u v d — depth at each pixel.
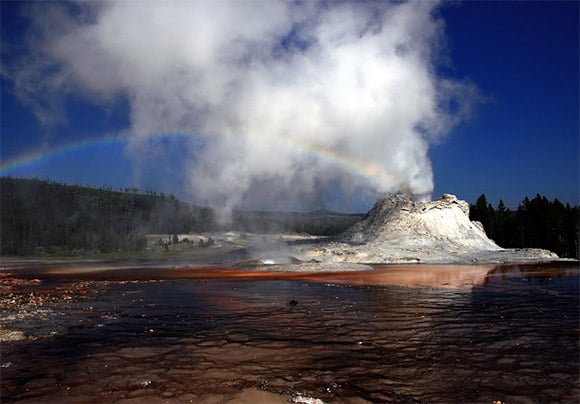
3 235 104.19
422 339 14.13
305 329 15.62
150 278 34.88
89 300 22.73
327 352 12.74
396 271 38.19
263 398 9.47
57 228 121.06
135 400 9.41
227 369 11.33
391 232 57.06
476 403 9.14
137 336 14.75
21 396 9.64
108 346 13.51
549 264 45.81
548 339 14.08
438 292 24.95
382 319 17.31
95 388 10.09
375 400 9.34
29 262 65.94
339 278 32.84
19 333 15.08
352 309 19.53
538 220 82.56
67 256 86.88
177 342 13.93
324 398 9.47
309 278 33.03
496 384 10.16
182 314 18.59
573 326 15.98
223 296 23.80
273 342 13.85
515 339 14.09
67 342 14.00
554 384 10.13
